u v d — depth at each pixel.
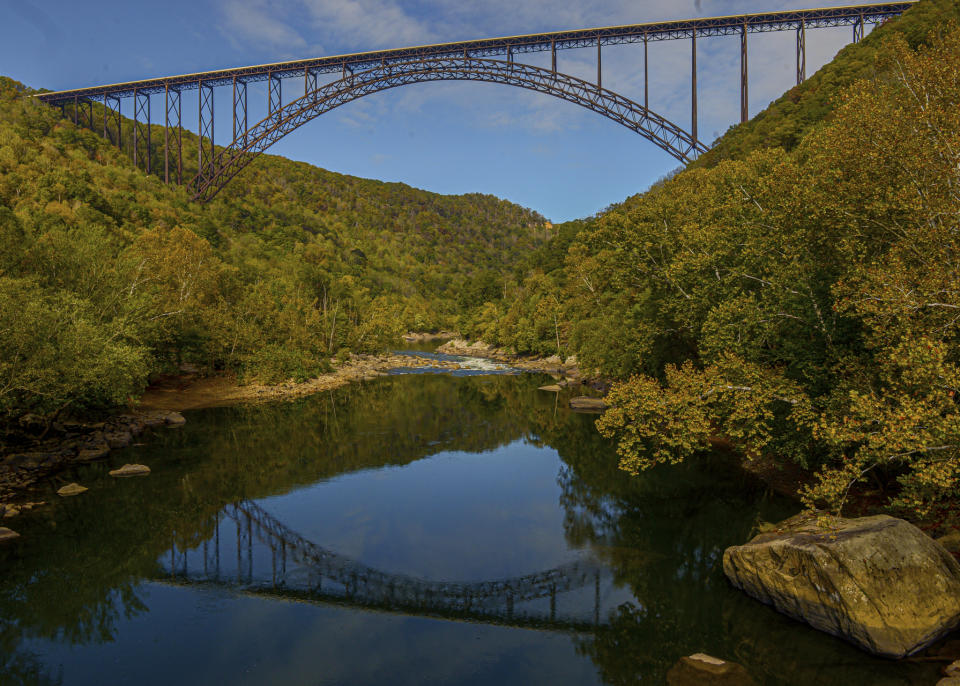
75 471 24.94
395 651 11.73
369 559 16.47
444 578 15.24
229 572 15.55
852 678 9.99
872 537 11.35
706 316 23.22
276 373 53.41
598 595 14.10
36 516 19.55
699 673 10.44
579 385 54.88
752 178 23.62
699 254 22.22
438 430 34.91
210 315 51.59
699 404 17.20
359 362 79.19
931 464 10.84
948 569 11.16
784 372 18.48
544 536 18.08
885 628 10.44
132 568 15.76
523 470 26.05
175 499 21.62
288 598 14.14
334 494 22.50
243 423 36.53
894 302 12.16
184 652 11.63
